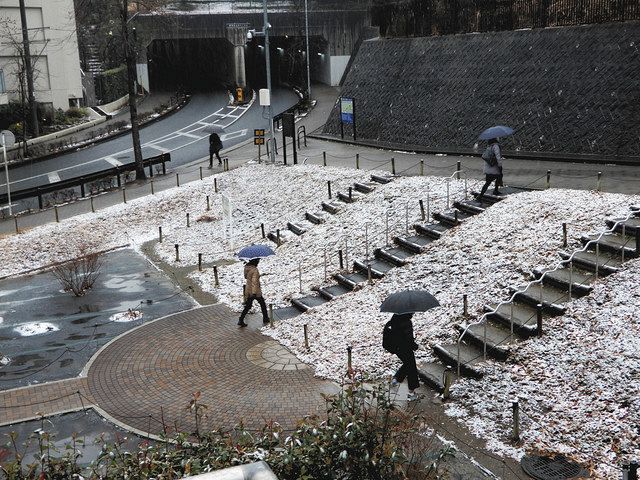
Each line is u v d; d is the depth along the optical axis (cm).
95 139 4534
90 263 2050
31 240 2517
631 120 2372
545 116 2686
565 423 987
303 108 5078
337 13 6200
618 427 945
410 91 3522
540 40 2848
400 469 702
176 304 1789
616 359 1078
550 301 1289
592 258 1372
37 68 5022
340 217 2181
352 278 1723
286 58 7031
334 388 1218
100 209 2892
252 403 1180
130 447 1054
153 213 2783
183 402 1204
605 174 2052
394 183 2291
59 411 1191
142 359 1416
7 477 697
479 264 1523
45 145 4394
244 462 695
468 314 1353
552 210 1655
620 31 2536
